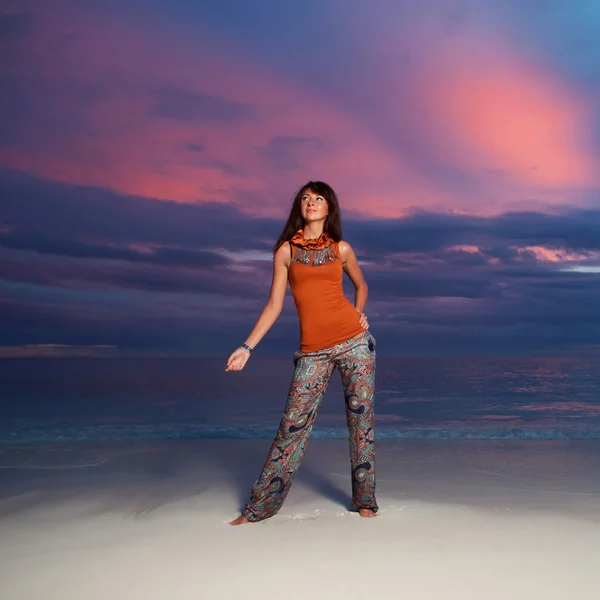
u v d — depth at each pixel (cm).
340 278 338
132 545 286
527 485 408
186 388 1285
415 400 1024
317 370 331
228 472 457
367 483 333
